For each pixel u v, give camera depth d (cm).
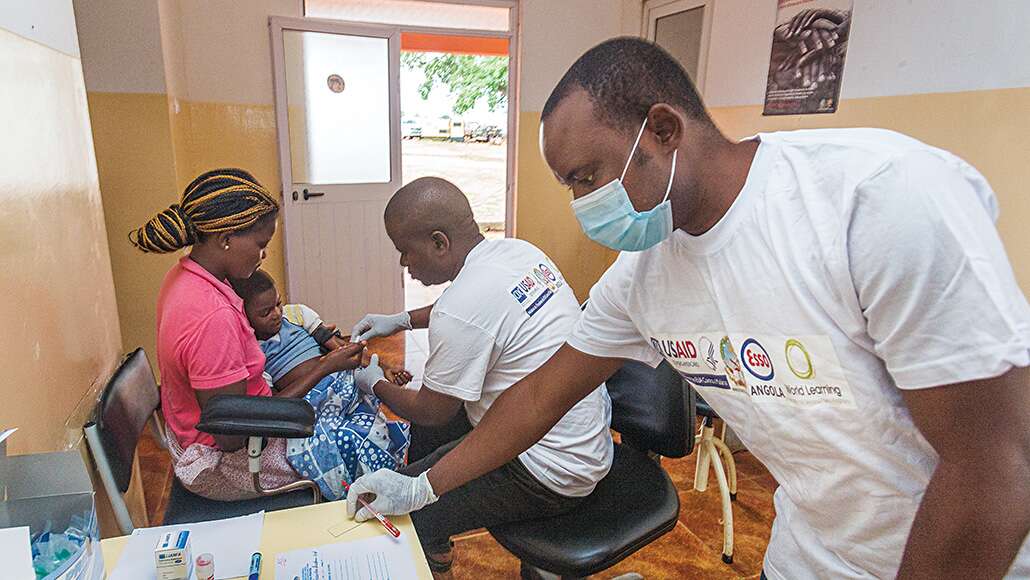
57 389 105
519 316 126
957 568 57
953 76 209
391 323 190
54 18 118
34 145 103
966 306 51
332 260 398
